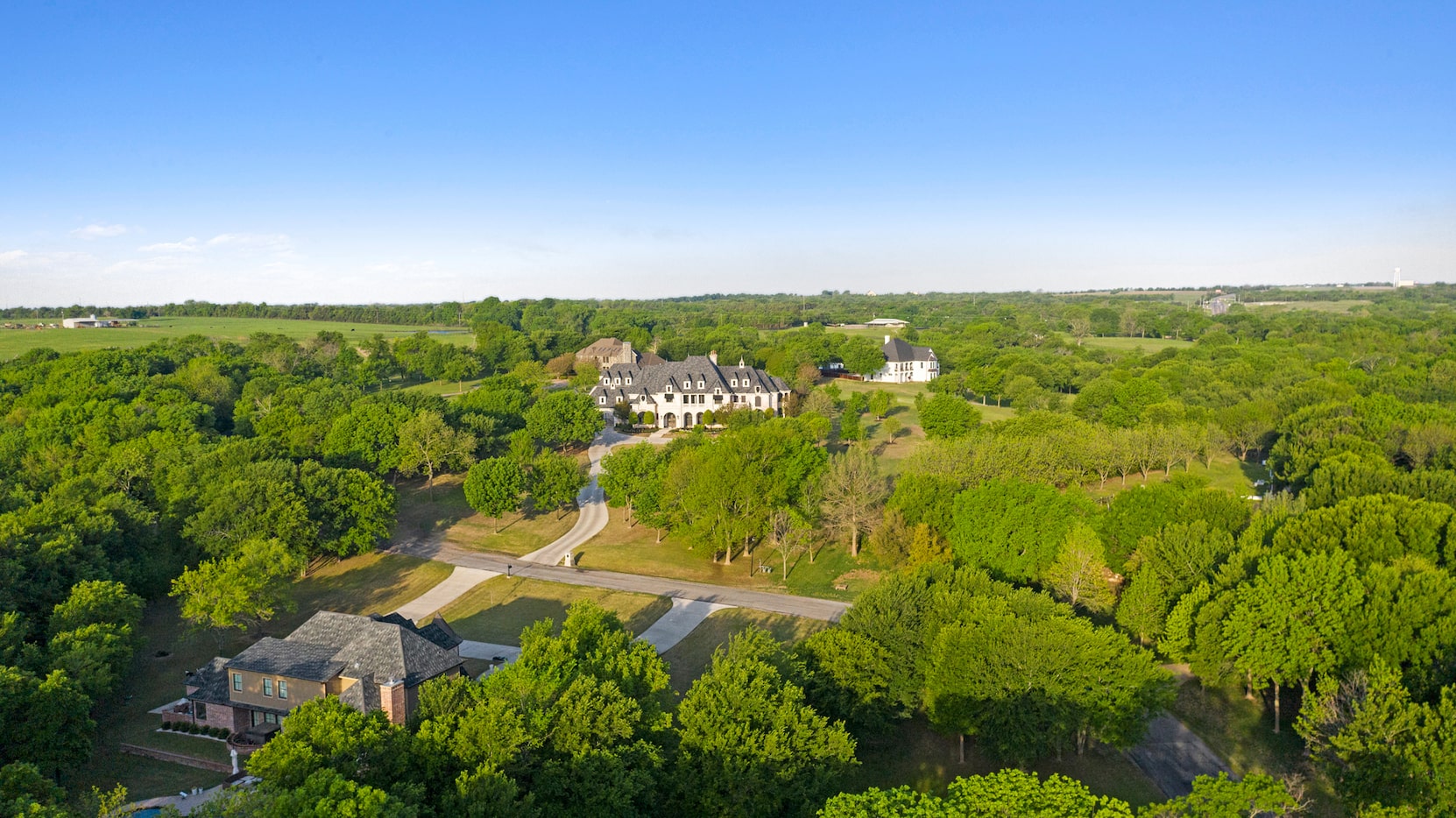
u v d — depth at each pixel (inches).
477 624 3275.1
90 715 2522.1
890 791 1615.4
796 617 3312.0
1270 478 4776.1
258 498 3602.4
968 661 2197.3
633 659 2176.4
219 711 2432.3
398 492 4931.1
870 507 3937.0
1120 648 2199.8
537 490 4399.6
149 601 3368.6
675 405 6914.4
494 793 1649.9
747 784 1823.3
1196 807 1553.9
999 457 4018.2
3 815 1544.0
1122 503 3383.4
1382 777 1737.2
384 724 1844.2
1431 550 2699.3
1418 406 5251.0
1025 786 1573.6
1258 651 2267.5
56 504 3395.7
